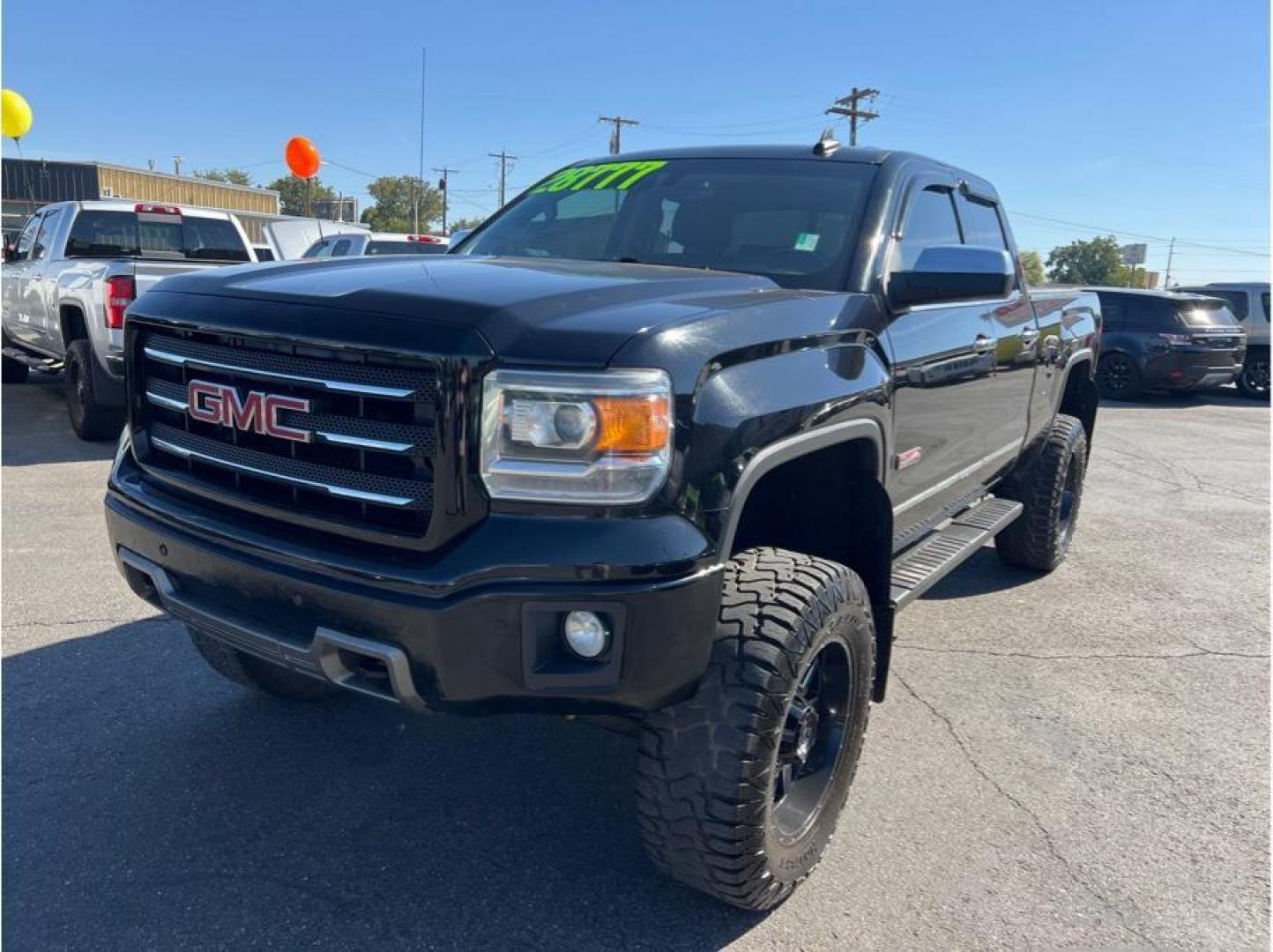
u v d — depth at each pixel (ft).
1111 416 46.11
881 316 10.02
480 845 9.36
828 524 9.69
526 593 6.71
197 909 8.27
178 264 25.76
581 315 7.27
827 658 8.85
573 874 8.98
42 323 31.07
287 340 7.47
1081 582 18.86
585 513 6.82
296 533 7.64
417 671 6.99
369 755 10.96
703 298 8.22
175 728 11.32
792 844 8.36
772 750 7.62
